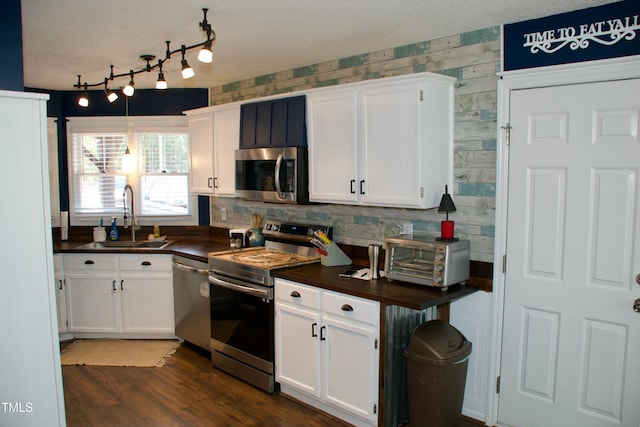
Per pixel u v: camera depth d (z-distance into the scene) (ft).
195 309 13.71
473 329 10.15
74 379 12.33
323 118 11.39
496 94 9.60
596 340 8.77
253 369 11.76
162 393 11.51
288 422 10.15
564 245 9.01
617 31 8.15
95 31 9.89
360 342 9.38
